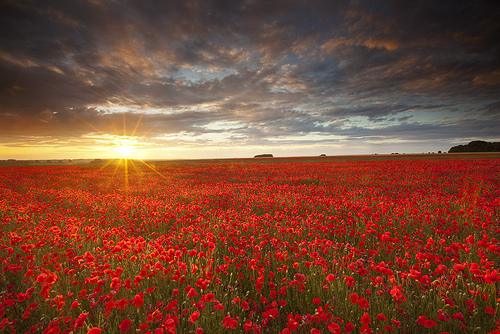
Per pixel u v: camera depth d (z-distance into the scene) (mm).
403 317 2816
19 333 2797
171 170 36406
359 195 11773
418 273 3107
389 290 3059
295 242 5047
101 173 31719
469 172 21312
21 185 19781
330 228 6250
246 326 2502
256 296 3539
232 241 5199
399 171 23688
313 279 3611
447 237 5371
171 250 3967
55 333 2396
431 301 3066
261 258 4324
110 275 3461
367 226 5691
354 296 2695
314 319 2520
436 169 23969
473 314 2781
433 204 8680
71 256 4176
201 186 17391
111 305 2562
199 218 6867
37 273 3676
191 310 2951
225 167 40125
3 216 7793
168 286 3480
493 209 7410
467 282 3402
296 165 38562
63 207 10492
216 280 3396
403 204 8492
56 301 2705
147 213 8305
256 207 9789
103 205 9859
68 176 27125
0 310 2564
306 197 10781
